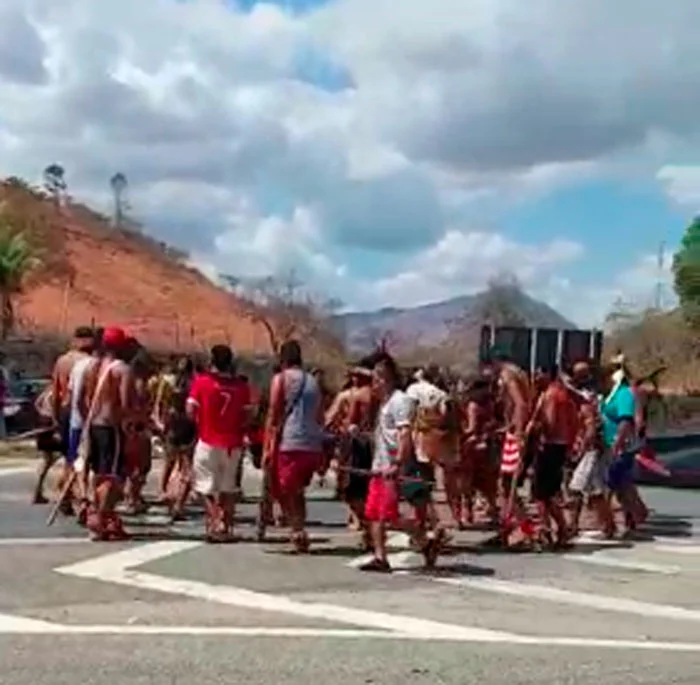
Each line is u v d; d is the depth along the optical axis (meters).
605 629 9.98
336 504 17.88
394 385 12.38
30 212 115.56
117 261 120.94
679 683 8.25
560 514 14.02
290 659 8.54
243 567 12.13
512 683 8.09
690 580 12.31
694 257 79.62
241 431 13.66
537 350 24.34
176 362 19.45
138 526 14.74
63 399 15.32
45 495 17.92
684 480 23.08
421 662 8.56
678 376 72.38
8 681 7.81
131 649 8.70
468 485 15.38
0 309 66.06
